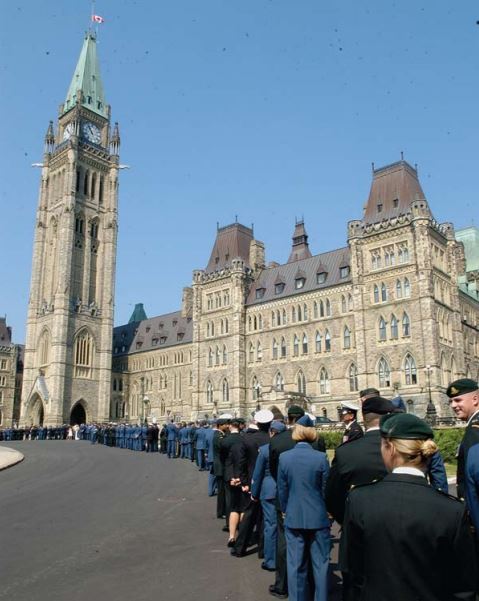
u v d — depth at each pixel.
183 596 10.64
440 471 8.94
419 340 69.00
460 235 106.00
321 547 9.55
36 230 121.94
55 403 105.81
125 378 130.12
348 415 12.66
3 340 143.75
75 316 113.25
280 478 9.92
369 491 4.89
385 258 74.50
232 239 101.06
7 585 11.30
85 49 133.00
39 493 23.97
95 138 127.31
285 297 87.25
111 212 124.12
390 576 4.48
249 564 13.02
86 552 14.02
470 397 8.22
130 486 26.41
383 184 79.50
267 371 87.31
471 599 4.48
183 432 43.84
